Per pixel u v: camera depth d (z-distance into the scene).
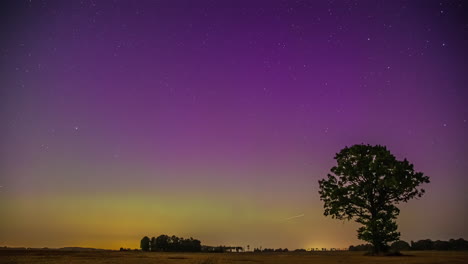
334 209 36.81
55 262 21.44
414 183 35.31
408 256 31.41
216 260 26.81
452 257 29.28
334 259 28.34
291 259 28.72
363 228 35.81
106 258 26.28
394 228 34.75
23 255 27.53
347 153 37.97
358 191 36.31
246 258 29.91
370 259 28.16
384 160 36.41
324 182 38.47
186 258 28.91
